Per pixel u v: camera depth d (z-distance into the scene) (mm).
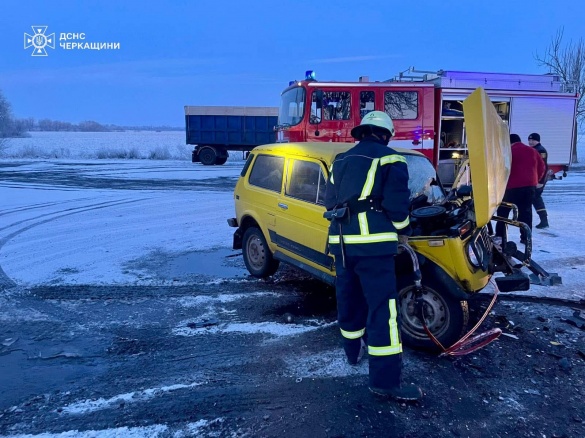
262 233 5859
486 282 4062
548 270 6176
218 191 14703
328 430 2951
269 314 4859
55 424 3021
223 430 2961
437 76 12711
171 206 11812
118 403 3258
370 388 3303
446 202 4699
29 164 25547
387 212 3150
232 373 3666
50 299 5293
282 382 3527
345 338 3611
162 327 4555
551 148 13992
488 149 3582
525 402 3275
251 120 25547
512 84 13289
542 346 4090
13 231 8898
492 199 3707
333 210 3355
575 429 2988
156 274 6219
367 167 3193
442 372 3664
